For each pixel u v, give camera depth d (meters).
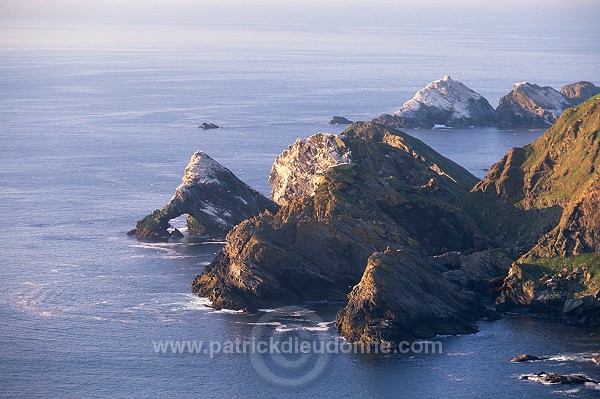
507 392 177.88
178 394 180.12
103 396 179.25
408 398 177.00
